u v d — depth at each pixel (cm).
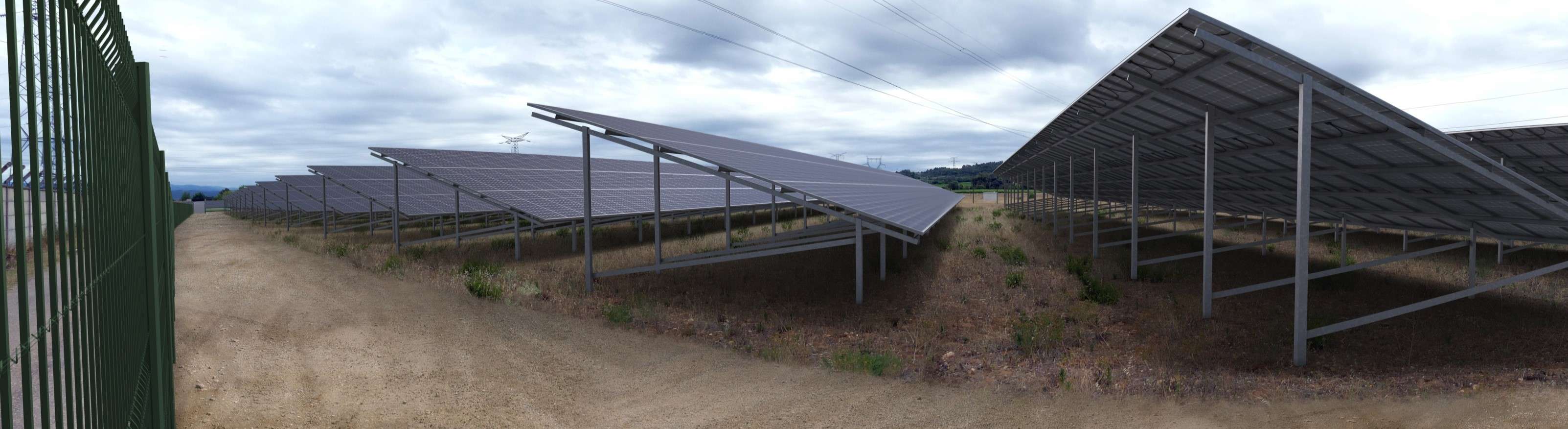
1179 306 1324
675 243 2298
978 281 1593
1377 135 1009
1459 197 1120
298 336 1012
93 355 294
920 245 2216
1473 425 643
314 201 3872
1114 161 2309
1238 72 983
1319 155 1216
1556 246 1925
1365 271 1611
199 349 918
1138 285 1548
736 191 3238
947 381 861
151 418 461
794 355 980
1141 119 1454
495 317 1166
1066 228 3028
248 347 939
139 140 462
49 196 233
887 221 1277
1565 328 1036
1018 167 3700
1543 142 1309
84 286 281
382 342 997
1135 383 839
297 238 2559
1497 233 1300
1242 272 1692
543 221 1983
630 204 2312
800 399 787
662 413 745
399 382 824
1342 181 1341
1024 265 1812
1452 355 939
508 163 2733
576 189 2538
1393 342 1017
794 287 1488
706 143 2145
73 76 273
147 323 460
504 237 2503
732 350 1012
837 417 729
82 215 284
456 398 777
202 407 705
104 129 330
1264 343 1042
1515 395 717
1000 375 897
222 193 8681
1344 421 673
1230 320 1195
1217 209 2436
